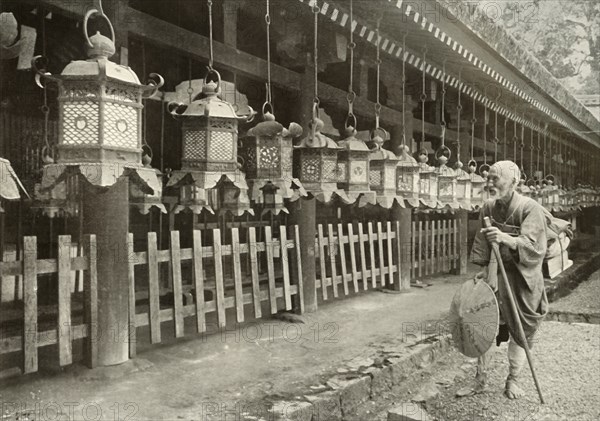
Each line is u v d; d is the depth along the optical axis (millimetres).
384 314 5457
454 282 7816
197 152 2953
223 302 4023
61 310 3072
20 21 4523
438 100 7992
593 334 5617
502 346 5281
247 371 3469
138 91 2547
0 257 4621
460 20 4902
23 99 5148
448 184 5430
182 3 5367
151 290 3584
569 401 3605
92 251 3244
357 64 6203
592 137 11742
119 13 3369
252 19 5414
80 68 2369
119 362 3383
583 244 11891
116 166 2414
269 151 3277
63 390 3000
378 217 7625
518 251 3596
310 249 5324
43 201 4098
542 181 9430
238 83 5695
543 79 7699
